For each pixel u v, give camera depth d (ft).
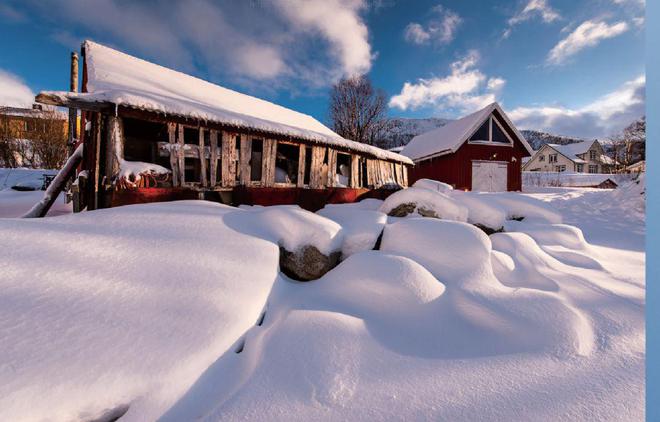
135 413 4.10
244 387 4.58
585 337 5.99
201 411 4.39
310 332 5.79
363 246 10.81
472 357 5.56
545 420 4.11
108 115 12.69
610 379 4.89
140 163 13.58
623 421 4.04
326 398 4.46
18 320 4.58
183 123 14.94
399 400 4.48
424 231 10.74
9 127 72.23
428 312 6.95
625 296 8.25
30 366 3.94
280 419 4.11
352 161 25.94
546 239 14.47
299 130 20.54
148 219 9.04
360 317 6.80
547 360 5.37
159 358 4.61
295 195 20.74
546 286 9.02
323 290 8.24
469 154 51.83
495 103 50.65
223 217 10.00
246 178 17.93
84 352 4.34
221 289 6.54
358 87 89.97
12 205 26.14
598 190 39.34
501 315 6.78
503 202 19.45
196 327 5.36
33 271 5.73
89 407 3.88
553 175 104.17
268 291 7.36
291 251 9.52
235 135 17.34
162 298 5.86
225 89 30.27
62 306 5.06
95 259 6.57
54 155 74.02
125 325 4.98
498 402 4.45
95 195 12.53
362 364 5.19
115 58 22.06
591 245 15.39
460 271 9.02
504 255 10.61
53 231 7.33
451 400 4.50
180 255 7.37
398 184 31.12
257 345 5.77
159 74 23.94
